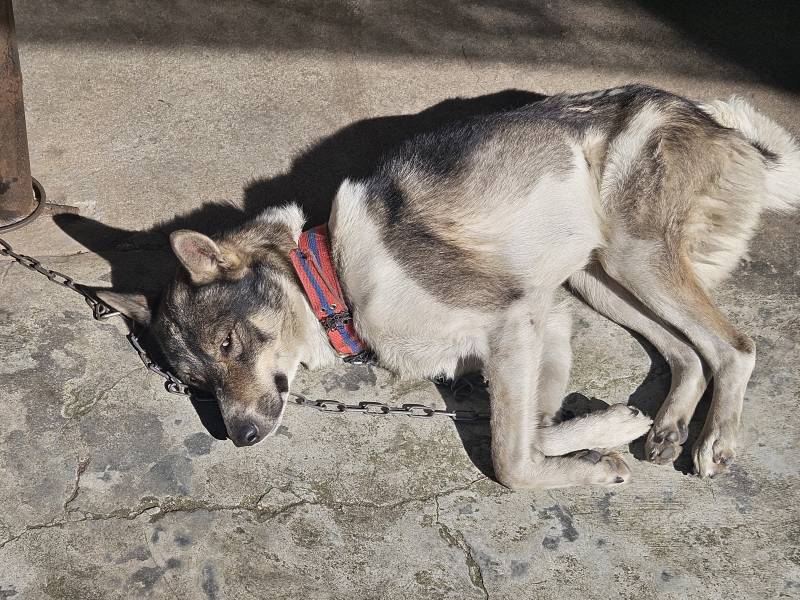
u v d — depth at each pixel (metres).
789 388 2.19
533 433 2.14
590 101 2.29
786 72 2.45
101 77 2.44
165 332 2.21
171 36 2.44
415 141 2.27
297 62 2.44
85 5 2.44
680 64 2.45
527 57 2.44
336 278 2.22
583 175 2.25
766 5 2.49
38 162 2.43
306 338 2.24
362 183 2.23
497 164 2.22
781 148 2.32
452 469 2.15
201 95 2.44
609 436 2.15
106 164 2.43
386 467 2.16
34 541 2.10
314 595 2.04
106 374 2.26
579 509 2.10
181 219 2.44
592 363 2.25
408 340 2.20
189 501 2.13
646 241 2.21
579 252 2.24
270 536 2.10
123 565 2.08
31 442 2.19
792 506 2.08
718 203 2.24
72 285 2.35
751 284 2.31
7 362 2.26
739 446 2.13
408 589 2.04
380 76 2.44
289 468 2.16
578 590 2.03
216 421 2.22
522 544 2.07
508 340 2.16
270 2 2.43
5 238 2.40
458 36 2.43
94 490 2.14
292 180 2.45
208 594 2.05
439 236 2.19
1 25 2.24
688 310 2.19
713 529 2.07
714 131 2.25
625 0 2.47
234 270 2.20
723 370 2.16
